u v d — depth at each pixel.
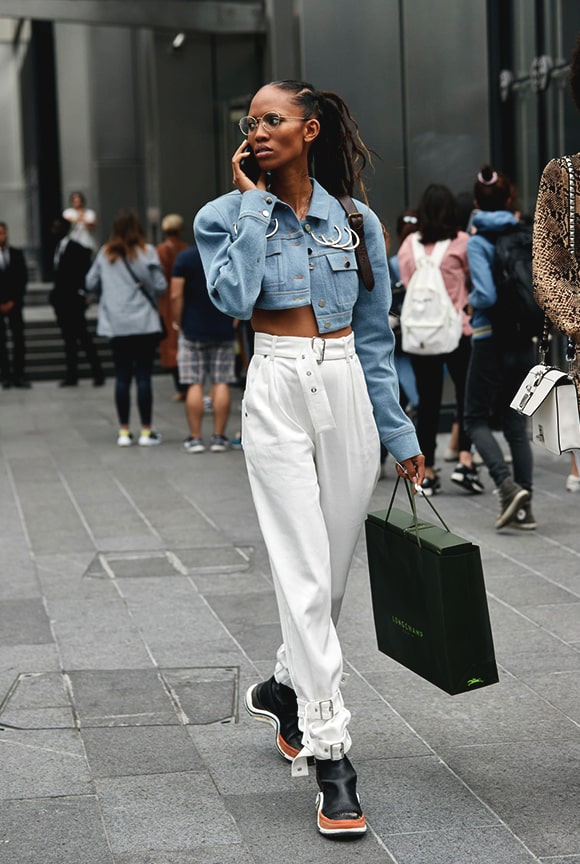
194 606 5.96
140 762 4.02
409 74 11.81
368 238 3.67
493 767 3.88
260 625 5.60
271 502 3.53
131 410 14.38
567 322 3.46
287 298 3.50
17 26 31.48
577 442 3.57
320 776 3.49
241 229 3.42
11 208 30.86
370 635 5.36
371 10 11.74
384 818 3.53
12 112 35.12
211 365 11.02
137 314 11.24
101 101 26.72
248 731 4.29
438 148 11.90
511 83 11.86
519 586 6.11
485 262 7.21
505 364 7.27
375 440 3.65
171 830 3.50
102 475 9.92
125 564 6.88
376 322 3.71
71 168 28.67
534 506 7.97
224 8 14.12
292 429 3.53
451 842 3.36
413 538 3.51
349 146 3.85
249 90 14.97
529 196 11.97
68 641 5.41
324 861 3.28
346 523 3.66
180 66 16.78
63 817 3.60
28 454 11.14
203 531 7.72
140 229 11.31
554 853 3.28
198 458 10.70
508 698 4.52
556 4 11.39
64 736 4.27
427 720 4.31
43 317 21.30
